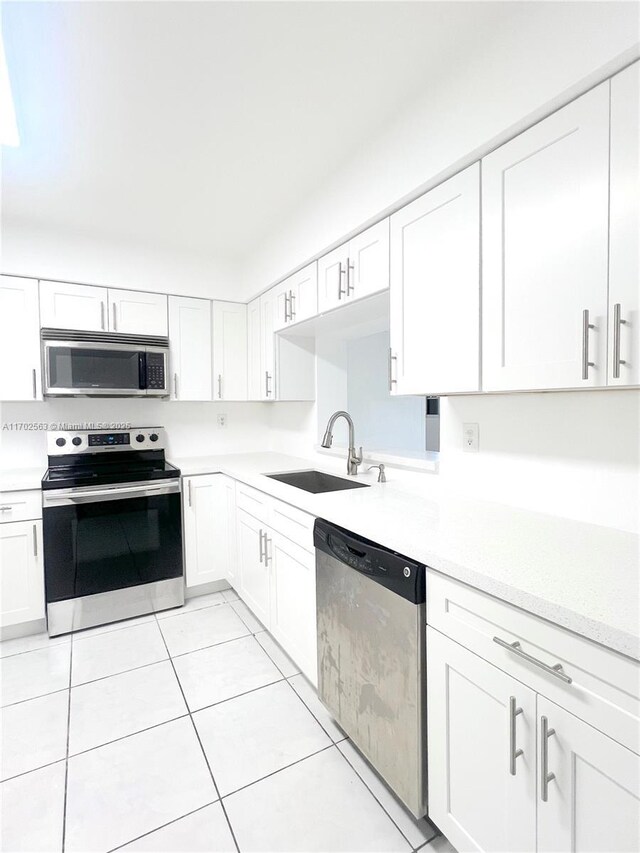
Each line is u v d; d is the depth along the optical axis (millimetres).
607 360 1007
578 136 1052
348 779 1436
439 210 1454
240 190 2115
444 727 1109
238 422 3457
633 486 1228
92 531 2408
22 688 1887
